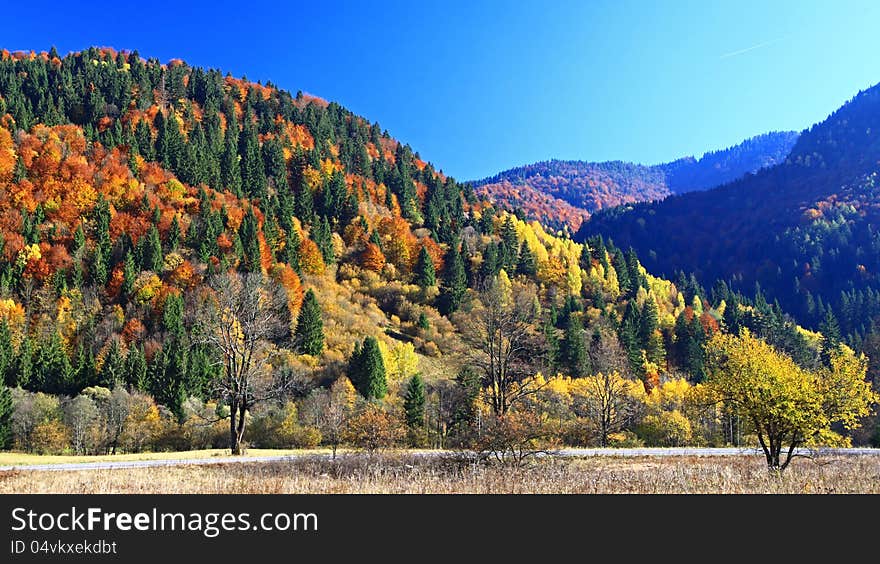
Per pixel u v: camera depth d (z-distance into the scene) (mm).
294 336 78938
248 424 57938
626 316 109625
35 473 21156
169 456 31094
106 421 57594
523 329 33938
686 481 17422
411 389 58438
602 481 17391
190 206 113812
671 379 88688
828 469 22562
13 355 69562
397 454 27656
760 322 101625
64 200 102438
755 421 23500
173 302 82875
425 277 115500
